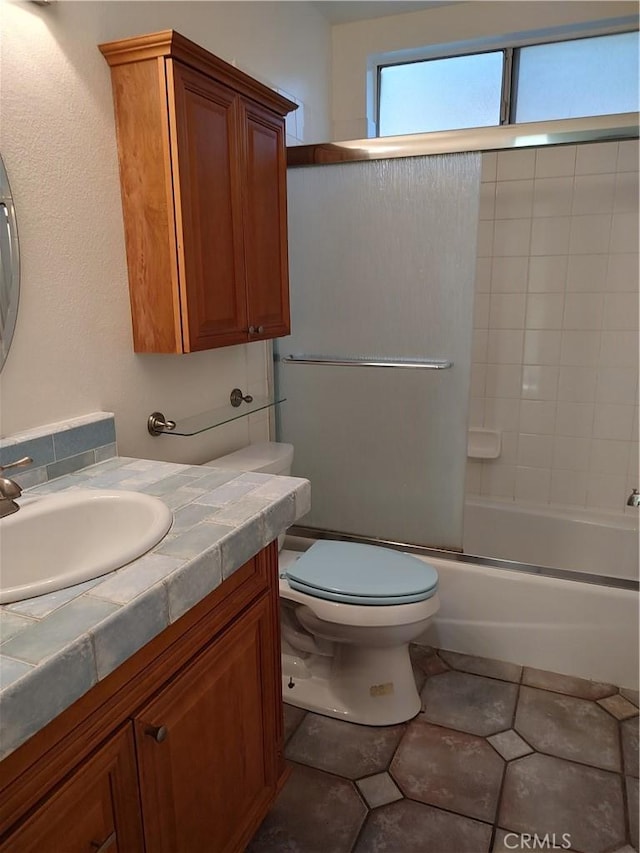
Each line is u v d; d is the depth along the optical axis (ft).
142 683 3.10
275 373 7.96
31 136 4.31
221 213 5.44
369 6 8.62
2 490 3.53
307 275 7.55
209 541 3.41
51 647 2.42
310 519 8.16
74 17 4.57
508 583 6.84
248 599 4.09
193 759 3.58
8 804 2.41
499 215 8.93
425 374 7.24
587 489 9.32
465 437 7.22
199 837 3.72
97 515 4.03
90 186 4.81
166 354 5.81
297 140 8.31
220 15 6.41
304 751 5.69
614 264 8.52
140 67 4.75
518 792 5.18
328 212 7.29
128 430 5.48
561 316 8.93
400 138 6.75
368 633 5.69
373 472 7.73
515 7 8.36
